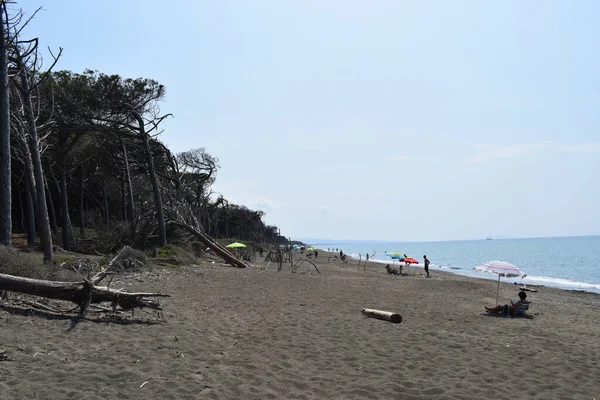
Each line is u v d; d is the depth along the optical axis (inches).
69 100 990.4
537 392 233.1
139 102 1151.6
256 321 392.2
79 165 1290.6
